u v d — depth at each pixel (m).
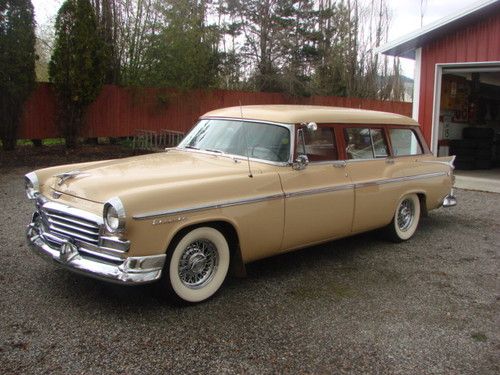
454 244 6.60
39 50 21.09
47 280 4.71
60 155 14.47
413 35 11.41
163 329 3.86
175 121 19.08
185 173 4.52
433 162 6.93
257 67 27.64
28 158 13.60
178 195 4.07
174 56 18.55
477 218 8.19
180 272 4.24
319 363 3.48
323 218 5.28
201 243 4.38
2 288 4.49
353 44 37.09
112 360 3.39
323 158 5.38
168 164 4.86
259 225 4.66
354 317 4.23
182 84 18.69
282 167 4.93
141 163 4.91
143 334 3.77
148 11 18.50
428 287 5.00
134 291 4.55
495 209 8.92
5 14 13.12
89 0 15.34
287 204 4.87
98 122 16.81
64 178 4.45
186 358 3.46
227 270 4.56
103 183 4.17
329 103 27.08
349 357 3.58
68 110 15.49
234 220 4.45
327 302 4.52
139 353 3.49
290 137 5.02
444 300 4.68
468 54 11.20
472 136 14.56
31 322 3.88
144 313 4.12
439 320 4.24
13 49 13.24
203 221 4.22
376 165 6.00
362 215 5.77
